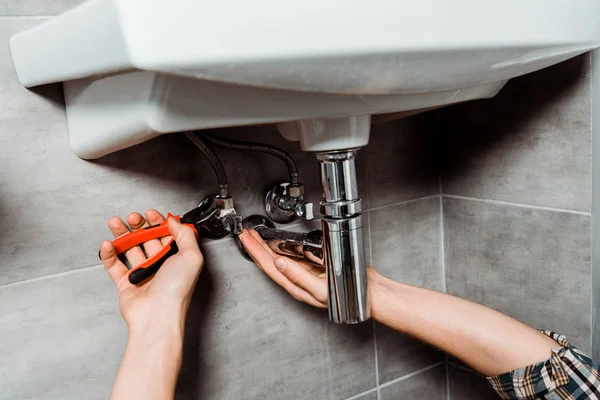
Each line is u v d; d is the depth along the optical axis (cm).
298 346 98
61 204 74
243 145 79
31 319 74
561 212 87
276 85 47
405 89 55
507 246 98
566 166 85
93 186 76
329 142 64
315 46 44
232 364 91
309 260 77
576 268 87
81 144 70
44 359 76
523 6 55
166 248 70
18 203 71
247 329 92
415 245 108
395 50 47
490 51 53
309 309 98
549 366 69
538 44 57
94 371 80
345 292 69
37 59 62
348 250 68
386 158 102
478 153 99
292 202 86
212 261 87
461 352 76
